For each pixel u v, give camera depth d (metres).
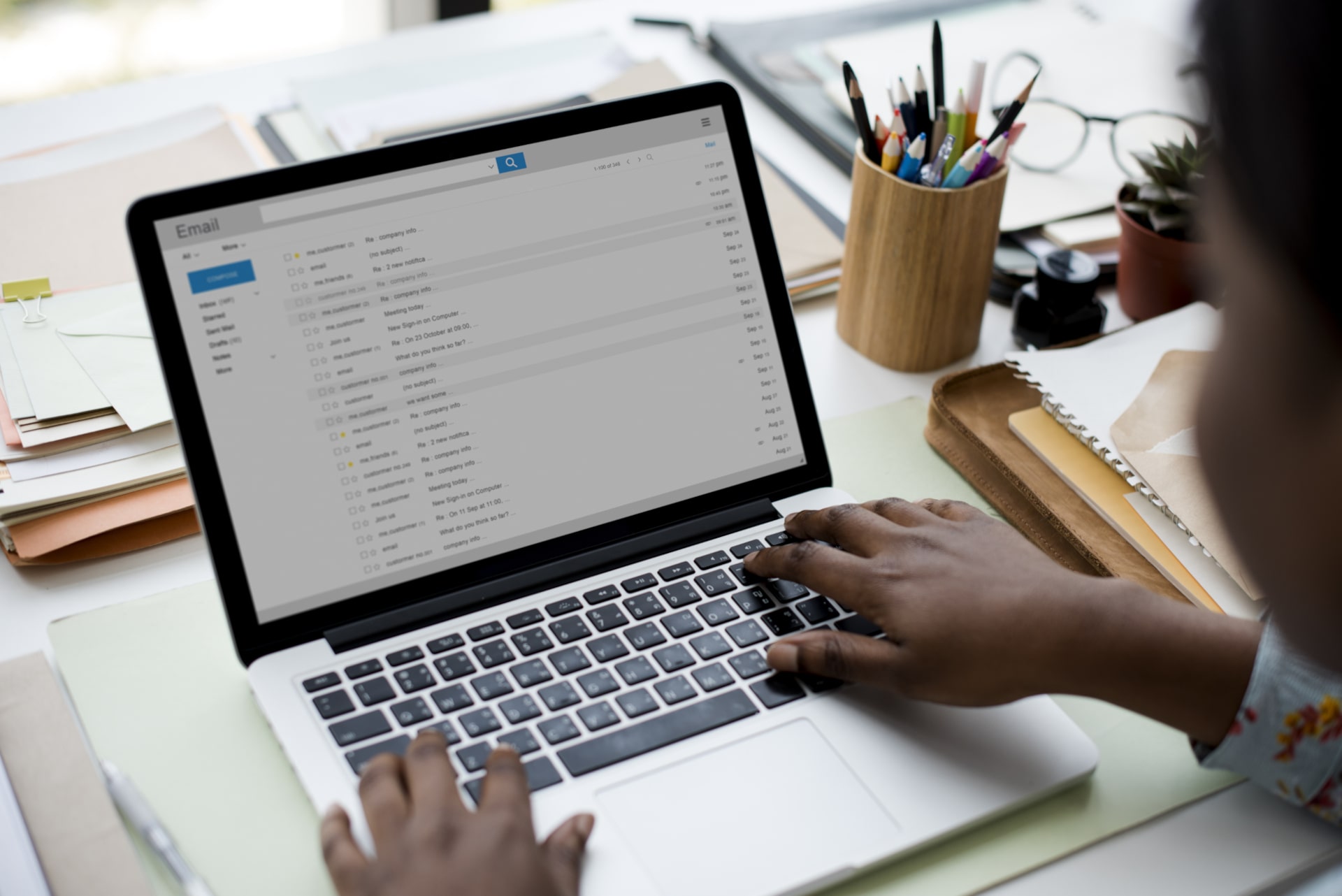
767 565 0.64
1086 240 0.96
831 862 0.51
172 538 0.71
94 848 0.52
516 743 0.55
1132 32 1.28
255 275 0.60
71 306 0.82
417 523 0.62
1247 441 0.37
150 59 1.95
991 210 0.82
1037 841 0.55
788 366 0.71
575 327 0.66
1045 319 0.87
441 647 0.59
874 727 0.57
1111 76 1.19
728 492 0.69
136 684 0.61
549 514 0.65
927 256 0.82
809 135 1.13
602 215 0.67
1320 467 0.36
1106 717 0.62
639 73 1.15
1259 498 0.38
